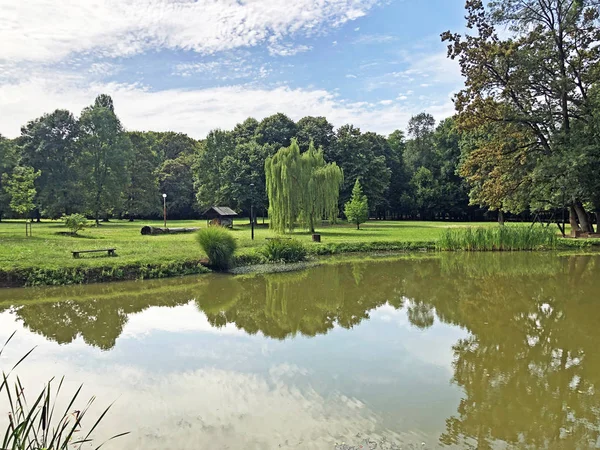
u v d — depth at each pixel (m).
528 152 27.73
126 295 13.37
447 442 4.91
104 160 44.09
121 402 5.97
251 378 6.77
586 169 23.44
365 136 62.00
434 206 59.66
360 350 8.11
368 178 52.84
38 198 41.47
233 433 5.10
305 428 5.21
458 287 14.34
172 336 9.17
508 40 26.33
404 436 5.04
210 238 17.59
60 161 43.47
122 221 57.56
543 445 4.89
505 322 10.04
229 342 8.70
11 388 6.48
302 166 30.92
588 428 5.27
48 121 43.38
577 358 7.66
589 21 25.42
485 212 57.62
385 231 35.53
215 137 51.06
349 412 5.62
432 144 64.81
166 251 19.22
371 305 11.97
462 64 27.44
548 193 27.20
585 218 27.58
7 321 10.46
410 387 6.42
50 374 7.04
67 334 9.37
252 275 16.89
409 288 14.28
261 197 45.31
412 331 9.37
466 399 6.02
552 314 10.70
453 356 7.77
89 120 44.38
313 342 8.65
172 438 4.99
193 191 63.38
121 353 8.06
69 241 23.94
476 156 29.53
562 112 26.59
